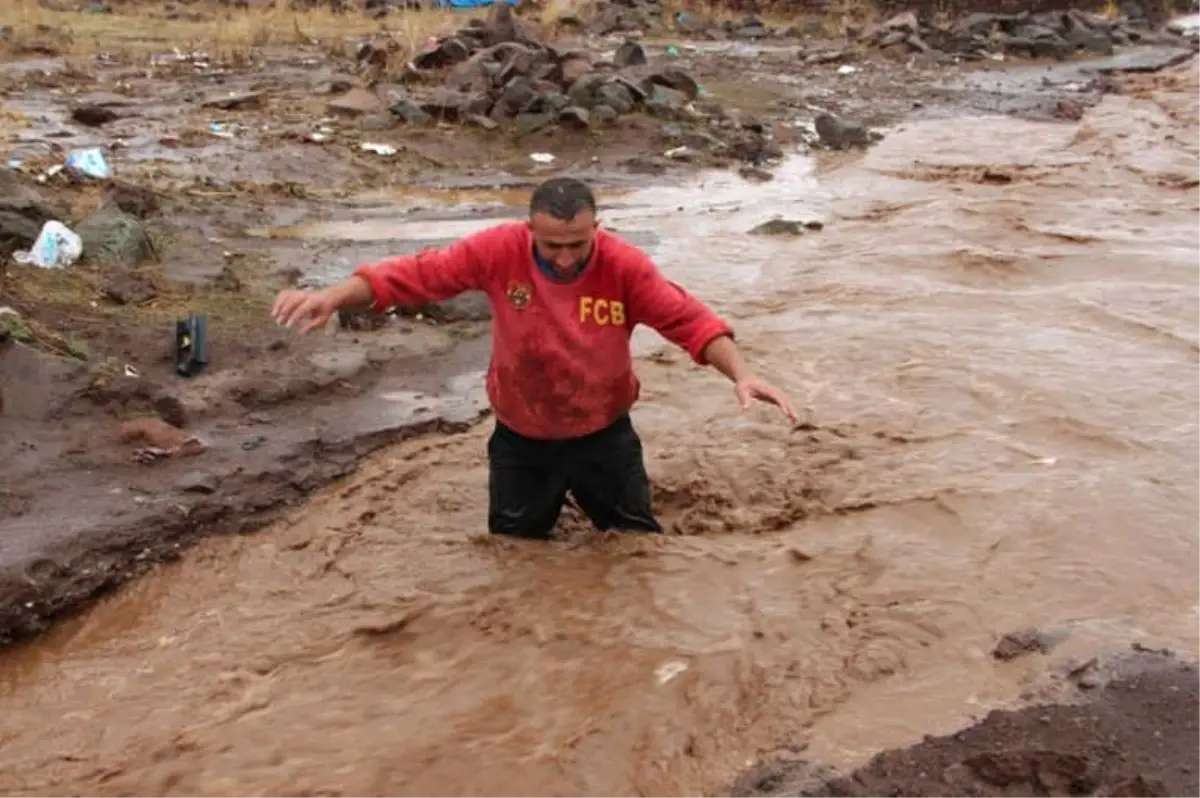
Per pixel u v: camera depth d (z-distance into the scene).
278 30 23.62
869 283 9.23
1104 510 5.37
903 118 17.52
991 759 3.63
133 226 8.73
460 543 5.31
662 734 3.97
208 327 7.57
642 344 7.87
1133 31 26.33
